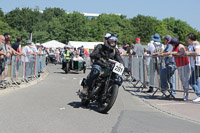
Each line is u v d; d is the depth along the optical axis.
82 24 83.44
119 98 8.02
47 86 10.15
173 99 8.02
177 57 7.84
